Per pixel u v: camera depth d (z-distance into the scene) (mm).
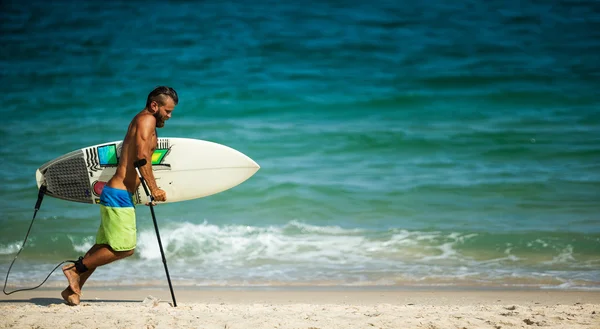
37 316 12656
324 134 36750
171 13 67125
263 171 30562
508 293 16469
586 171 29547
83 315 12789
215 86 47000
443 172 30094
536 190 27125
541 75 46844
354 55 53688
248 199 26609
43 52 55781
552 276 18125
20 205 25625
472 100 43000
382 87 46250
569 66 48625
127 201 13625
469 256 20141
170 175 16562
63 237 21984
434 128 37406
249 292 16719
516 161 31562
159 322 12227
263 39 58094
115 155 15562
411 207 25422
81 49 56406
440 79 47219
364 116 40719
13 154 32812
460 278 18062
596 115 38812
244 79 48594
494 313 13305
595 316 12867
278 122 39625
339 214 24812
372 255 20375
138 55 54750
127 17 66000
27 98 44531
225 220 24078
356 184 28438
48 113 41312
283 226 23438
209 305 14320
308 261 19875
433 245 21219
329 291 16828
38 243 21578
